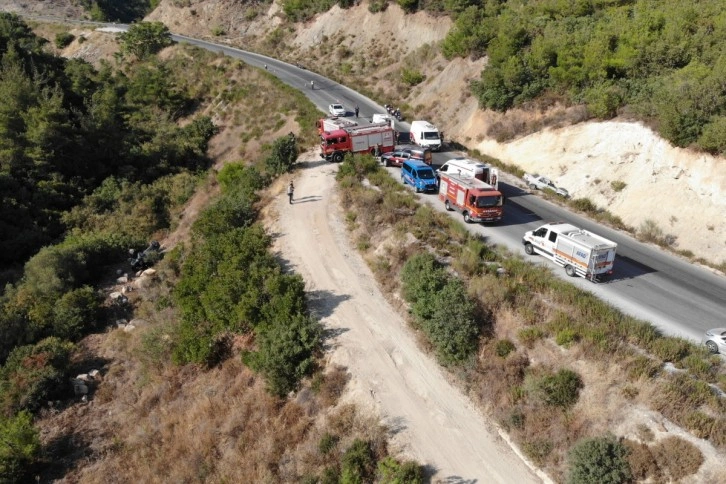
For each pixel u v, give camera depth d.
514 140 43.72
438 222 31.55
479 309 22.34
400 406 20.30
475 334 21.55
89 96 70.56
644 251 29.95
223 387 23.50
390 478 17.28
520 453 18.22
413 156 42.19
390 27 77.56
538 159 40.91
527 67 45.75
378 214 33.38
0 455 20.80
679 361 18.95
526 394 19.22
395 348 23.17
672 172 32.44
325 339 23.89
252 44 99.12
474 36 55.81
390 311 25.70
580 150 38.44
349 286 27.86
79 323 30.88
